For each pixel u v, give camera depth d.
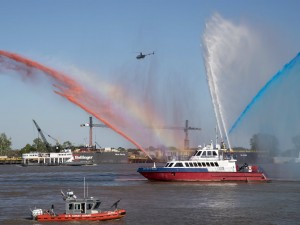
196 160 98.06
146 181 106.69
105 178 127.94
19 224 51.81
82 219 52.69
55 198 75.25
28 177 142.12
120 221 52.81
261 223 51.59
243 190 82.31
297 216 55.56
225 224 51.19
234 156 118.19
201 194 76.75
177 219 53.88
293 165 186.88
